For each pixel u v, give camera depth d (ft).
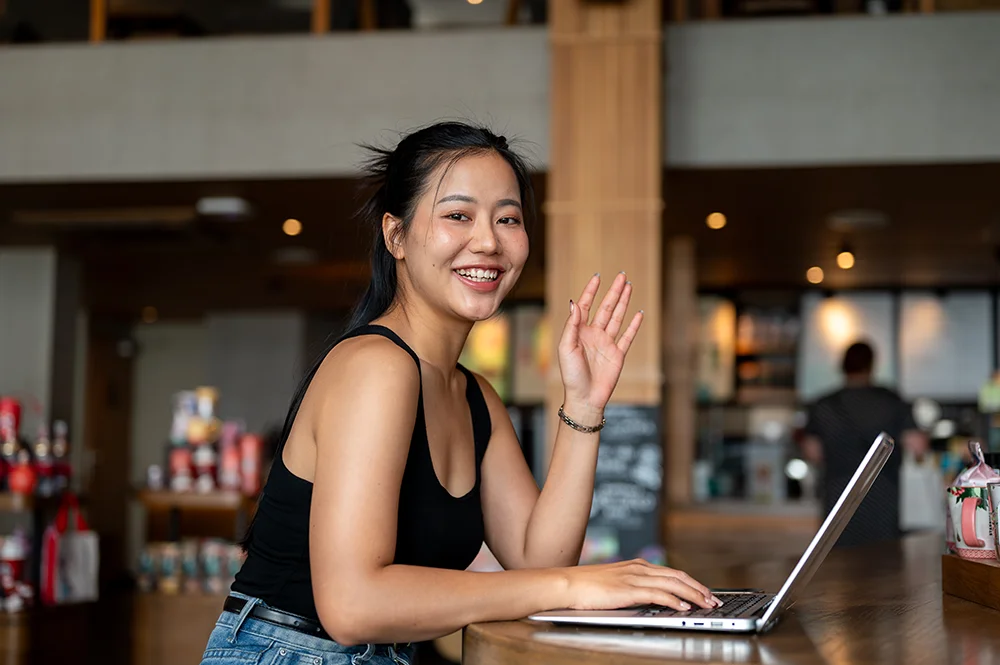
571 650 3.22
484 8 17.03
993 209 19.17
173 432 15.65
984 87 16.17
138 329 40.04
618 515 15.26
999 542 4.37
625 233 15.35
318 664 3.99
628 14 15.66
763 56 16.70
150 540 16.07
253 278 27.17
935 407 27.45
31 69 17.79
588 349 4.65
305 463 4.04
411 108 16.93
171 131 17.38
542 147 16.62
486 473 4.81
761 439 28.12
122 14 17.80
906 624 3.77
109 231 20.92
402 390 3.86
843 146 16.39
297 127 17.13
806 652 3.19
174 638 14.26
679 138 16.75
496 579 3.76
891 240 22.04
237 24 17.48
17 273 23.41
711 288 28.43
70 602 13.85
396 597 3.61
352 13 17.31
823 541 3.68
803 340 28.14
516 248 4.38
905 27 16.44
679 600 3.76
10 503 13.41
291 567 4.05
